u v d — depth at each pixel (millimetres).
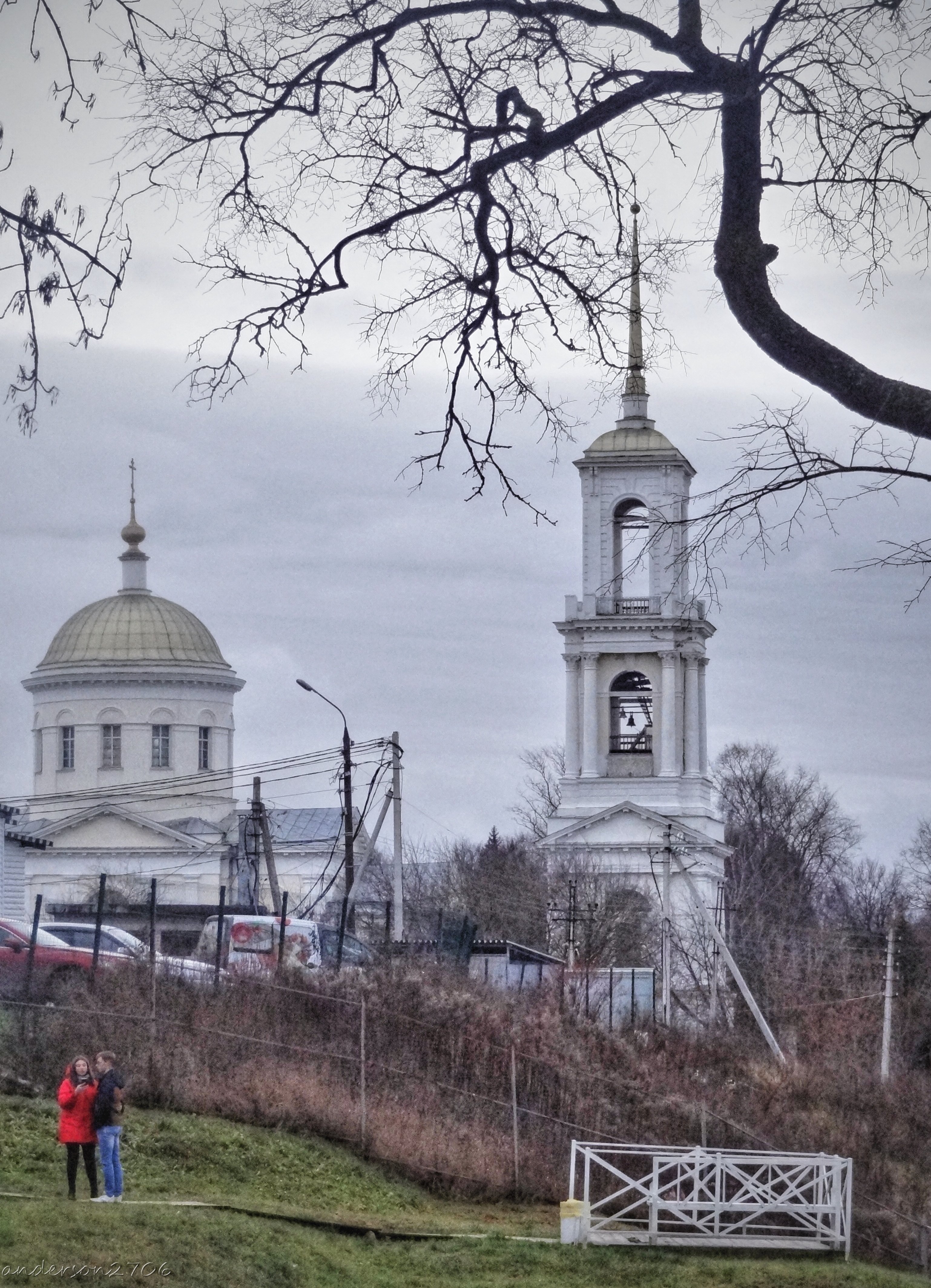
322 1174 31766
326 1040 37500
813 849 128125
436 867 111625
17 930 41656
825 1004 66875
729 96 12953
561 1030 41062
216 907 69875
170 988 37156
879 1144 39281
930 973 74500
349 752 63500
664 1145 35531
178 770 119188
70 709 119750
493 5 13695
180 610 123312
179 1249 23219
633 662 101062
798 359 12680
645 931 89188
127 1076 33188
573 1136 35875
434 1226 30094
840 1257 30047
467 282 15117
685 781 99750
